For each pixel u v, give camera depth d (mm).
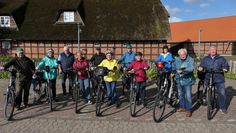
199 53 52125
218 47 50906
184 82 8781
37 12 36375
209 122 8125
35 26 34688
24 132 7363
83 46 33625
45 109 9719
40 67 10523
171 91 9508
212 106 9156
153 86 14703
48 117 8734
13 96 8531
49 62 10664
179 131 7348
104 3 36625
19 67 9477
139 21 34250
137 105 10062
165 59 11500
